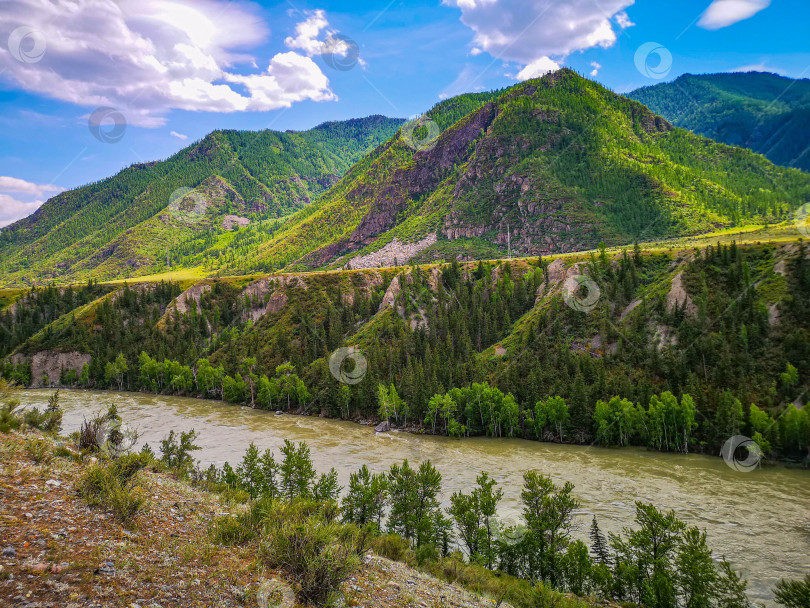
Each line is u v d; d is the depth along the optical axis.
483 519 39.66
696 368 91.56
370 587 15.95
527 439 90.44
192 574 11.83
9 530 11.04
